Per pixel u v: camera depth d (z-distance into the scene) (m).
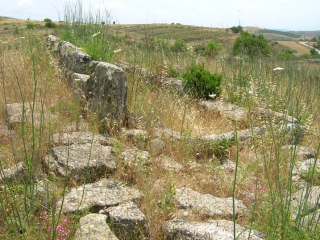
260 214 3.51
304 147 5.38
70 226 3.01
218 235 3.00
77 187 3.71
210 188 4.22
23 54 8.16
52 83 6.41
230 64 10.05
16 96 5.77
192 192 3.94
